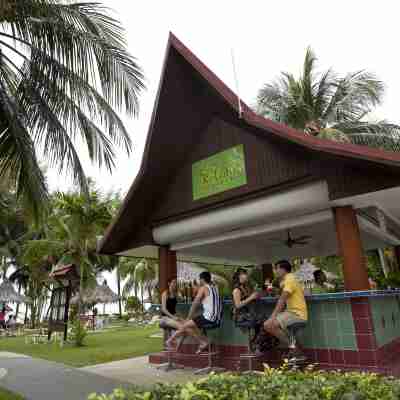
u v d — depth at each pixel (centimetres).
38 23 843
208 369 725
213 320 707
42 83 890
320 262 2128
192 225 866
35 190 851
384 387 262
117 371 786
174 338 756
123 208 913
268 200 738
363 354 601
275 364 689
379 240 1145
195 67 788
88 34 867
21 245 3472
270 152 750
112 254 1042
